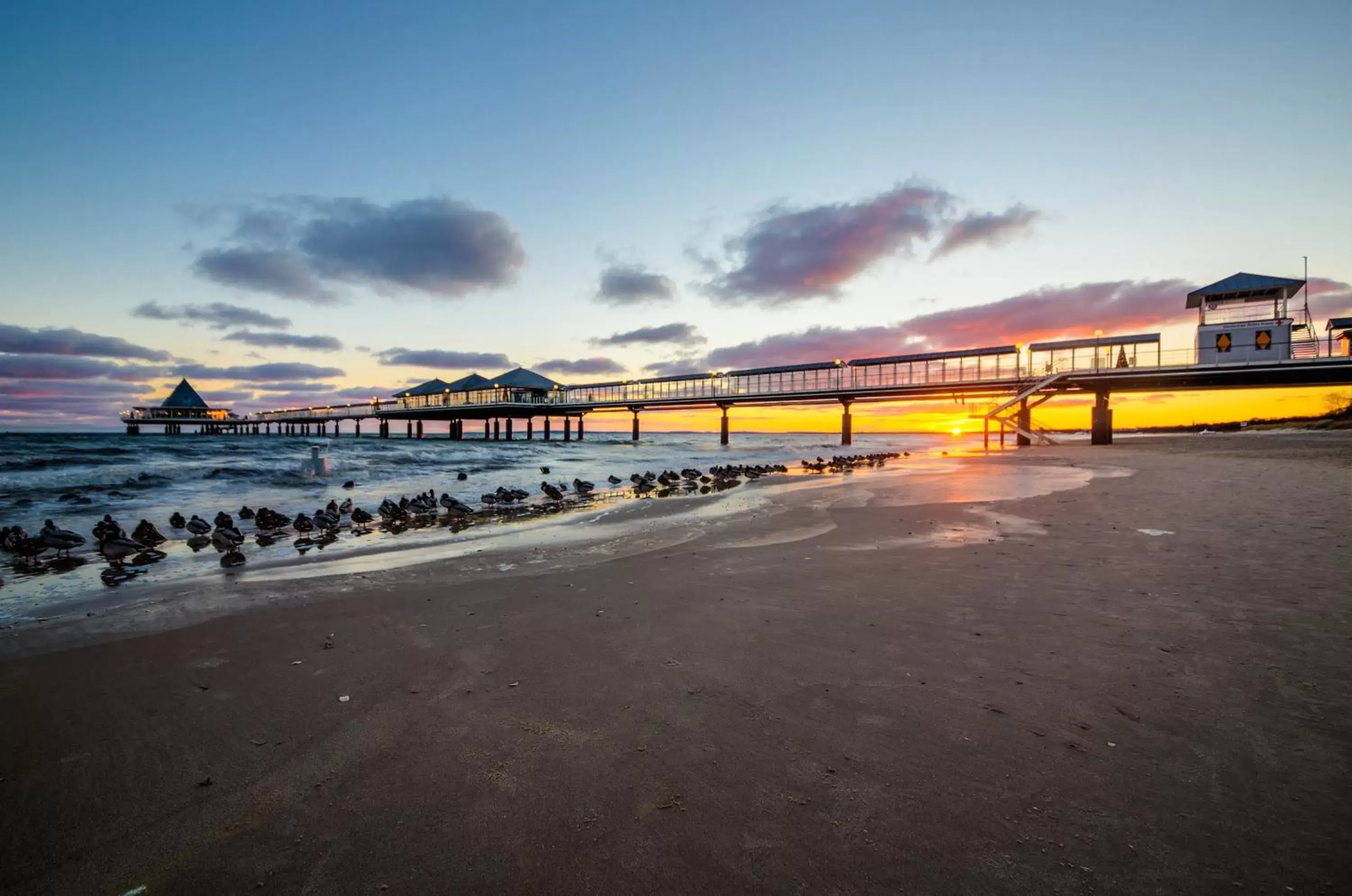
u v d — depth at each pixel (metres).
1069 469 27.38
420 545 11.91
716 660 5.02
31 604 7.70
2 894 2.63
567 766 3.48
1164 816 2.82
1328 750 3.32
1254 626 5.30
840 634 5.52
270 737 3.99
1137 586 6.70
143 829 3.08
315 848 2.88
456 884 2.60
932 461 40.50
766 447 86.25
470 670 5.01
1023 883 2.45
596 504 18.88
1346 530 9.48
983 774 3.22
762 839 2.80
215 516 16.48
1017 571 7.69
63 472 25.06
